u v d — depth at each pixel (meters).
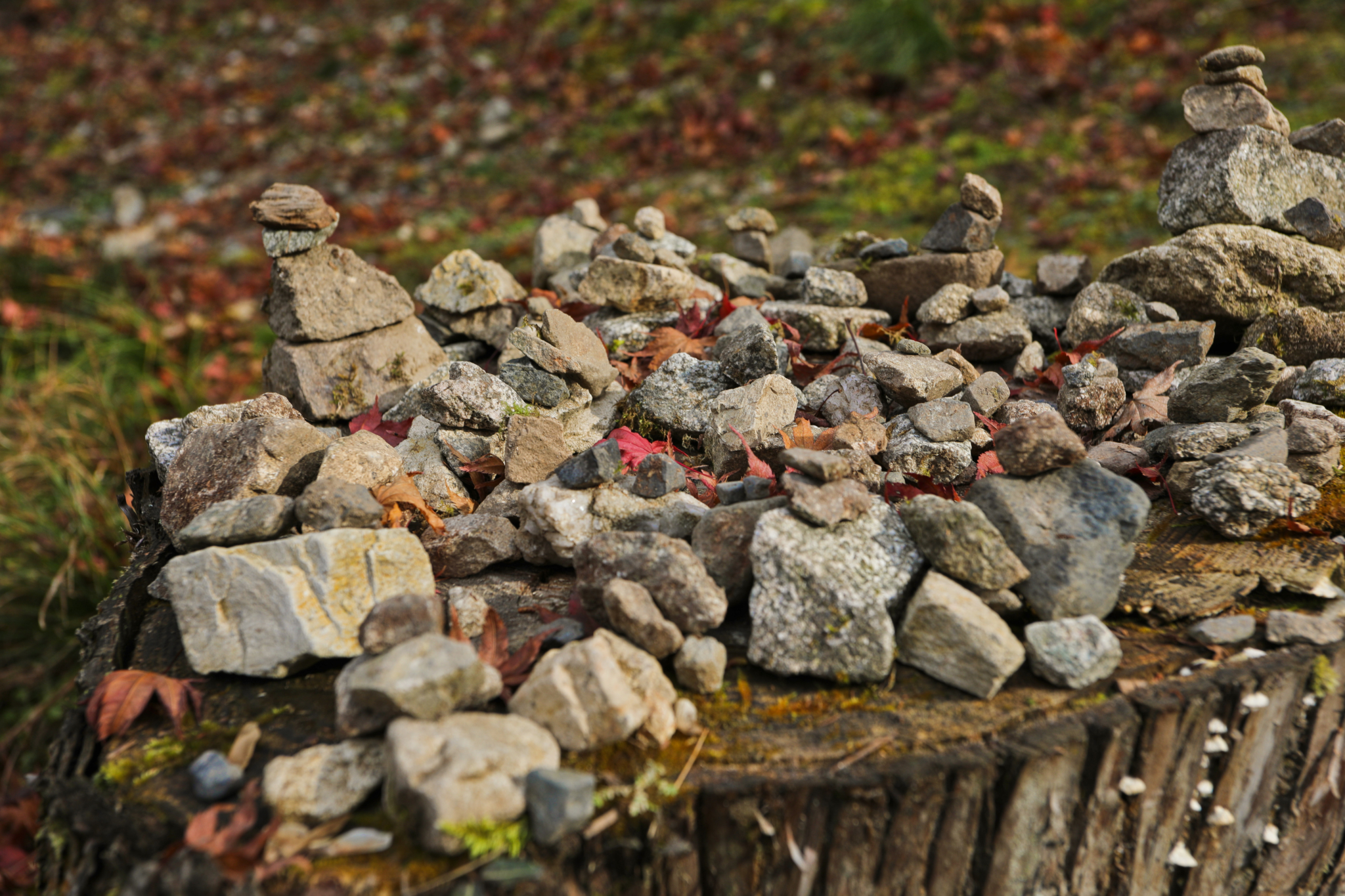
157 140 8.28
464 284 2.65
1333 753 1.59
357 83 8.39
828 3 7.29
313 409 2.35
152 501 2.20
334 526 1.66
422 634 1.42
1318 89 5.35
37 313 5.27
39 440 4.10
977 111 6.07
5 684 3.47
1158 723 1.43
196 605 1.60
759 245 3.10
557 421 2.15
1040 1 6.76
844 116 6.28
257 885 1.19
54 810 1.39
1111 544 1.60
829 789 1.31
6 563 3.62
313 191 2.37
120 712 1.45
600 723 1.36
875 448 1.93
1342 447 1.98
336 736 1.43
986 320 2.53
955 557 1.56
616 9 8.12
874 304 2.81
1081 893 1.52
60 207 7.46
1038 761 1.36
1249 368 1.98
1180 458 1.95
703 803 1.31
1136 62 6.11
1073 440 1.67
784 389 2.05
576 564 1.61
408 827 1.26
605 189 6.34
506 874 1.22
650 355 2.52
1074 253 4.54
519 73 7.91
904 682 1.51
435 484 1.99
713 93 6.95
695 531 1.69
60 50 9.72
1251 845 1.62
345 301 2.40
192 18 9.84
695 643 1.48
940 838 1.39
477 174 7.02
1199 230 2.40
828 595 1.53
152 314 5.49
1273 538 1.77
